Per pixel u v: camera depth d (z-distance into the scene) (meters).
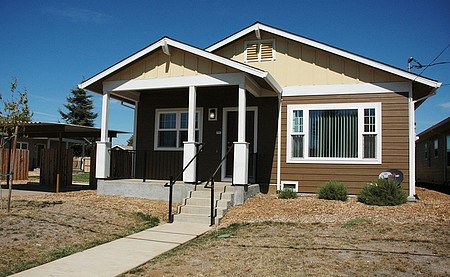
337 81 11.74
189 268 5.35
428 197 12.22
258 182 12.11
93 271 5.24
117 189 11.38
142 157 13.48
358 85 11.54
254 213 9.11
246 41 12.84
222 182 11.78
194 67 10.76
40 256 5.82
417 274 4.89
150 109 13.63
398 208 9.06
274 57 12.44
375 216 8.34
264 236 7.13
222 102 12.80
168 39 10.70
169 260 5.79
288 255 5.83
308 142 11.80
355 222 7.86
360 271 5.03
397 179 10.95
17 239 6.50
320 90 11.85
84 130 15.07
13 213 8.30
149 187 10.98
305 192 11.69
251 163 12.13
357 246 6.24
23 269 5.24
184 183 10.45
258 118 12.34
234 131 12.70
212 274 5.06
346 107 11.57
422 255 5.66
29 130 14.77
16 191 13.64
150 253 6.21
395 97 11.21
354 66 11.63
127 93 13.04
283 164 11.95
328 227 7.65
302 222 8.17
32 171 30.89
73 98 42.69
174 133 13.29
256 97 12.44
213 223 8.63
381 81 11.35
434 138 22.02
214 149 12.76
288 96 12.11
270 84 10.62
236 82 10.32
